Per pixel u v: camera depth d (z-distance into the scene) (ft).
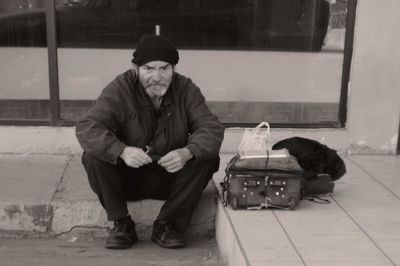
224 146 14.89
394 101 14.70
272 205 11.17
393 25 14.20
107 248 11.33
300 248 9.68
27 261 10.86
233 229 10.34
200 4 14.52
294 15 14.62
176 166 10.07
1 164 13.89
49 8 14.17
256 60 14.94
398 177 13.39
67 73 14.70
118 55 14.71
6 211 11.71
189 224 12.01
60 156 14.58
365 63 14.46
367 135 14.93
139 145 10.73
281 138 14.85
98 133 10.12
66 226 11.86
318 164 11.96
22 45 14.48
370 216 11.10
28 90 14.76
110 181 10.46
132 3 14.40
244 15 14.61
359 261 9.27
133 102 10.51
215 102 15.20
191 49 14.79
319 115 15.20
